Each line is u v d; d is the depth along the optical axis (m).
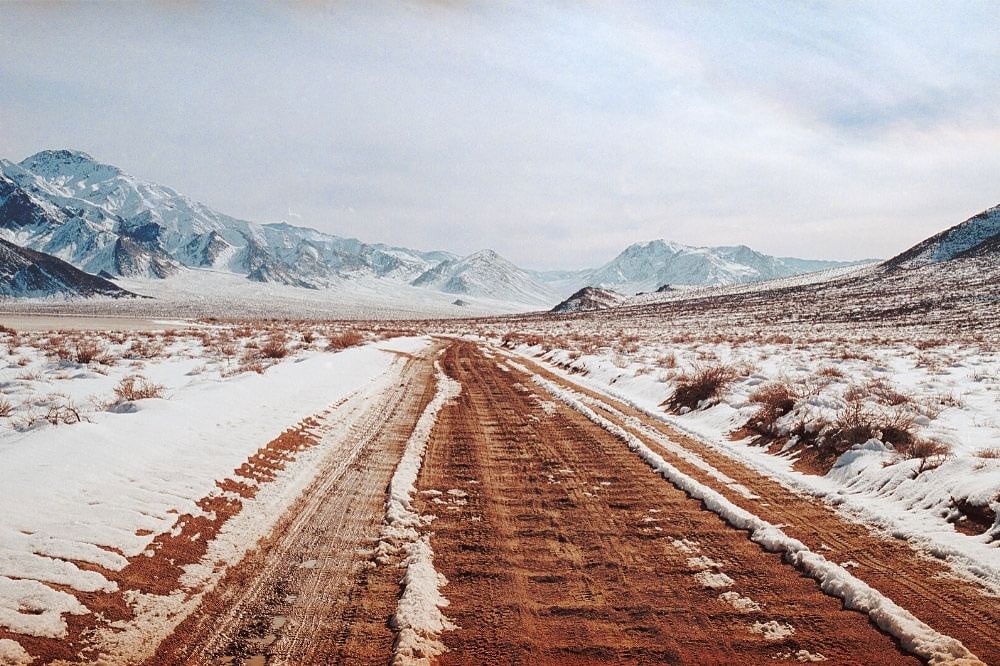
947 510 6.30
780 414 10.59
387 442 10.32
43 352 22.62
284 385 14.41
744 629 4.32
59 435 7.16
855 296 82.81
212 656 3.95
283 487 7.51
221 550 5.51
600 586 5.00
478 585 4.99
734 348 31.77
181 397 11.33
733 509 6.71
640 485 7.93
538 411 13.88
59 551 4.77
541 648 4.06
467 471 8.62
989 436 9.40
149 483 6.60
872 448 8.36
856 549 5.72
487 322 130.50
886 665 3.88
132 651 3.89
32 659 3.59
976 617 4.44
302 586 4.93
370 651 4.00
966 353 25.23
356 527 6.25
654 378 17.52
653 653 4.01
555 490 7.73
